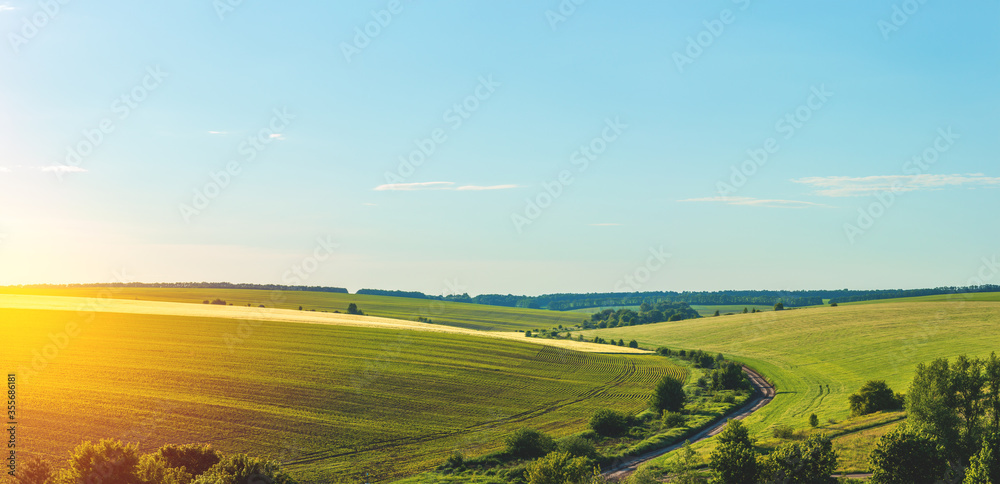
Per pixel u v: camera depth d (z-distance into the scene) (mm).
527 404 71438
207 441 52062
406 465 49219
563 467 39062
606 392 80375
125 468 36188
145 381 67500
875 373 80750
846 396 70812
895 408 58688
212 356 80938
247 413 59688
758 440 52625
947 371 45469
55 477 38062
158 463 36906
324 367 79438
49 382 65250
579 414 68375
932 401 44344
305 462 48938
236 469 36969
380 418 61500
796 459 35688
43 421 53969
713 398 78000
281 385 69812
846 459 44219
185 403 61156
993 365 44656
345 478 45875
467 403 69625
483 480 45469
